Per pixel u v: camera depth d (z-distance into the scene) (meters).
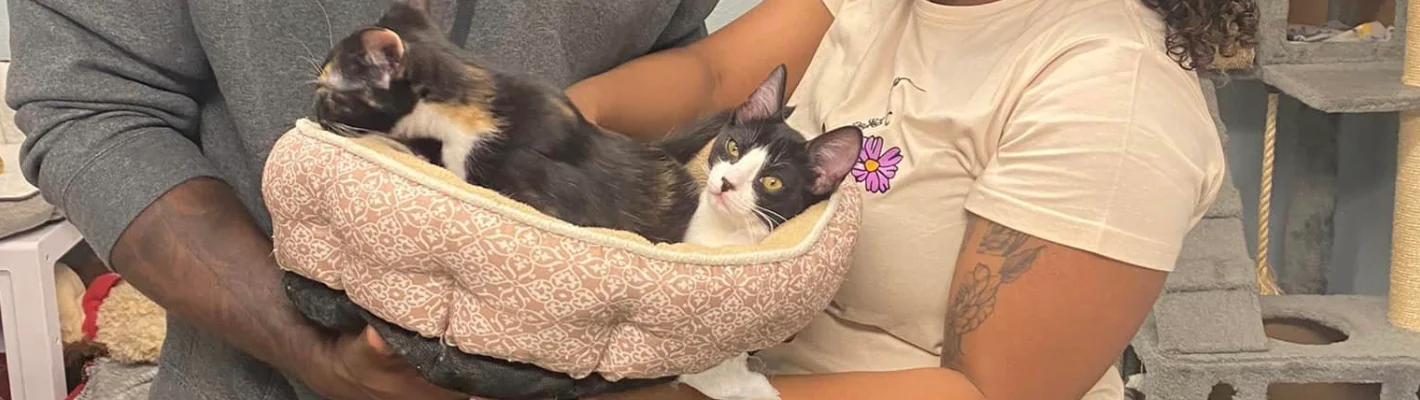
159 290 0.90
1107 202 0.84
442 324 0.72
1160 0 0.94
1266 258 2.13
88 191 0.90
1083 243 0.84
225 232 0.90
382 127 0.76
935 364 1.00
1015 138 0.88
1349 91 1.73
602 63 1.13
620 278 0.67
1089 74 0.87
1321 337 1.90
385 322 0.74
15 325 2.03
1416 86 1.74
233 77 0.93
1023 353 0.86
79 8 0.91
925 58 1.00
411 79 0.75
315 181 0.70
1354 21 2.10
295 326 0.86
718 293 0.69
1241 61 0.96
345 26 0.94
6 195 2.00
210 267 0.88
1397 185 1.83
